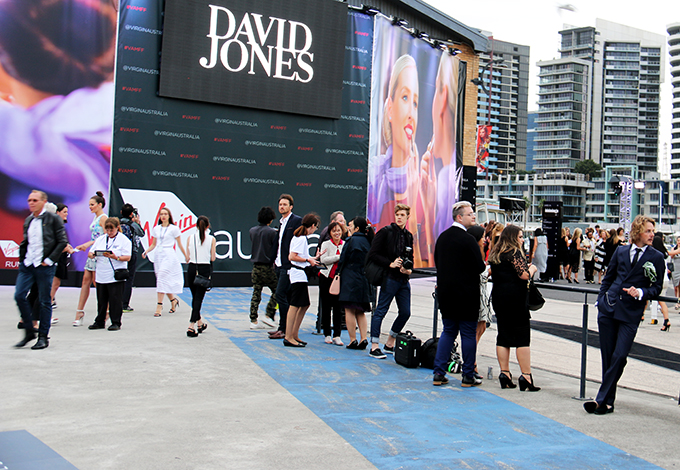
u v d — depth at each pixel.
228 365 6.57
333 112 15.41
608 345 5.40
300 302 7.70
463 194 21.20
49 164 12.71
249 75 14.35
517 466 3.96
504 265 6.05
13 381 5.55
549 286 5.96
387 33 16.80
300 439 4.29
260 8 14.37
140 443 4.07
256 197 14.70
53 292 10.09
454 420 4.92
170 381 5.79
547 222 20.31
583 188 160.62
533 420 5.00
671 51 165.12
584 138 189.62
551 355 8.06
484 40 23.27
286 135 15.03
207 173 14.14
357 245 7.64
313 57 15.05
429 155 18.81
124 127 13.30
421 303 13.12
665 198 131.12
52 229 7.04
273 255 8.69
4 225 12.44
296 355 7.26
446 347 6.15
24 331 7.54
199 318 8.25
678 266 13.41
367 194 16.28
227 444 4.12
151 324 9.11
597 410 5.22
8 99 12.39
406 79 17.66
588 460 4.11
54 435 4.17
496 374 6.81
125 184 13.33
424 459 4.01
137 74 13.40
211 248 8.26
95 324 8.51
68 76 12.81
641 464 4.06
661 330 10.64
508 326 6.06
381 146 16.72
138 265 13.57
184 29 13.55
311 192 15.40
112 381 5.70
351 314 7.79
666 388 6.47
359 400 5.41
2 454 3.78
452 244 6.04
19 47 12.45
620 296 5.27
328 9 15.10
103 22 13.06
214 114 14.19
